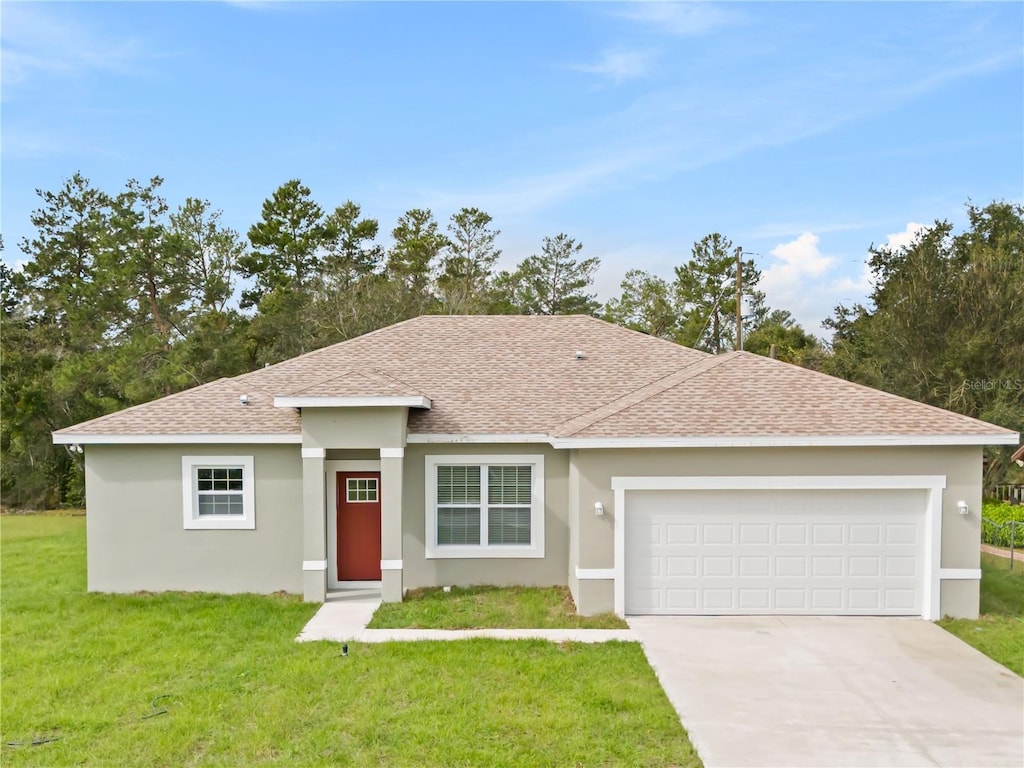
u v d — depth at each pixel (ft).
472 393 56.29
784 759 26.86
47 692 33.37
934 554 44.01
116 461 51.47
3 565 64.08
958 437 43.27
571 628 42.52
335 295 137.18
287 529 51.42
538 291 179.32
